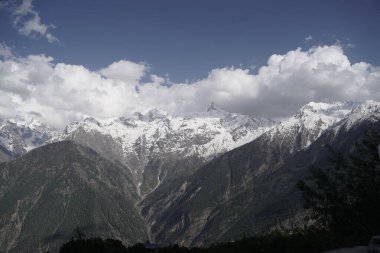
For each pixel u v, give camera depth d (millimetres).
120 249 87562
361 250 73062
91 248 85125
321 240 86562
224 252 86938
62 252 86250
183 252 89062
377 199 99812
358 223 97812
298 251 81188
